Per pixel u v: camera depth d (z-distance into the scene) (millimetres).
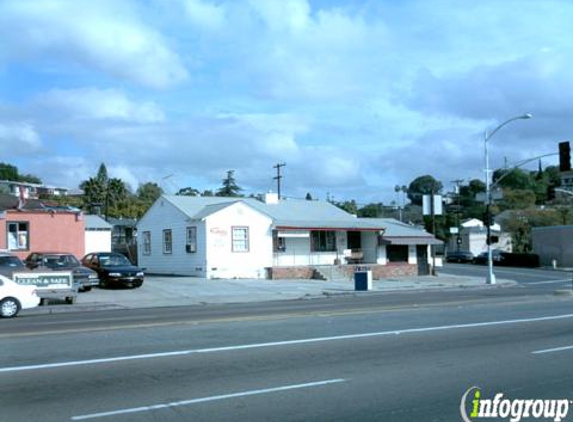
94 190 83750
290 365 10023
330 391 8289
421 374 9359
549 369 9734
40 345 12133
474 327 14656
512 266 67812
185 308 22391
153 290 29469
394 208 114812
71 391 8312
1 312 18781
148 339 12875
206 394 8133
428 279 44031
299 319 16484
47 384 8719
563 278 48344
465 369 9727
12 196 40344
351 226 43812
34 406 7574
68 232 34875
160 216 42188
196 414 7203
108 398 7945
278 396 8023
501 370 9656
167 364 10109
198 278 36969
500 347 11773
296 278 40344
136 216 84750
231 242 38281
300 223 41469
